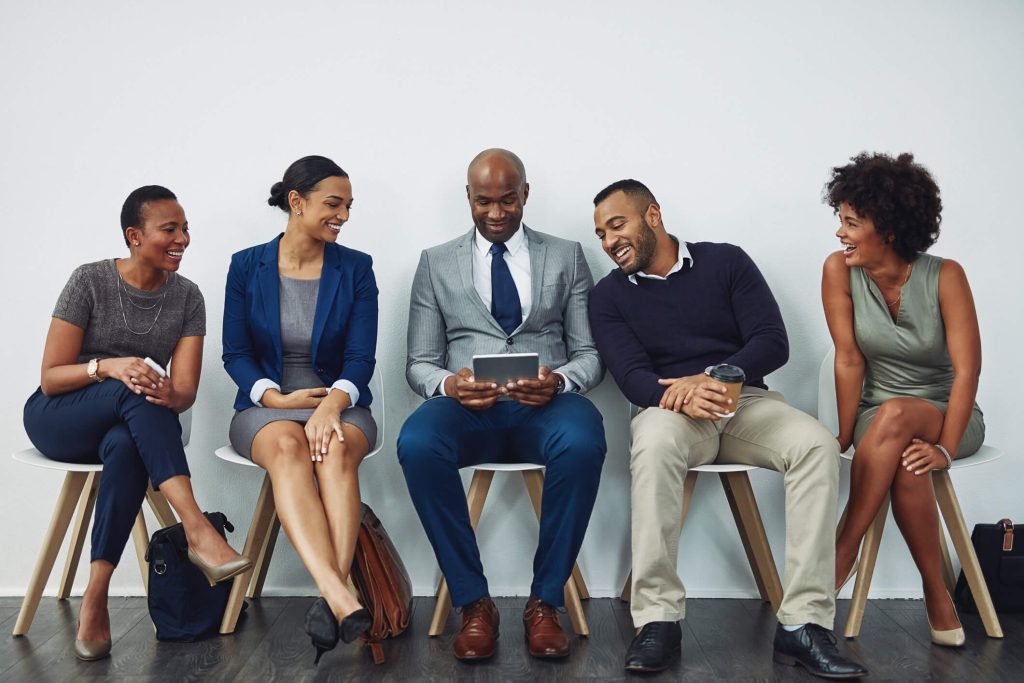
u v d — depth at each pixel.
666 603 2.16
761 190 2.75
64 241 2.76
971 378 2.29
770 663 2.16
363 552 2.30
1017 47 2.73
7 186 2.75
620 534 2.75
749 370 2.38
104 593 2.24
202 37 2.76
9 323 2.75
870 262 2.35
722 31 2.75
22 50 2.75
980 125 2.74
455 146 2.77
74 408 2.30
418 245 2.77
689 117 2.76
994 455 2.41
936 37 2.74
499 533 2.75
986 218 2.74
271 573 2.74
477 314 2.57
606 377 2.76
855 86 2.74
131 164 2.76
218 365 2.77
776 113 2.75
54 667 2.14
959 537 2.35
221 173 2.77
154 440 2.24
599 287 2.58
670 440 2.19
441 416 2.34
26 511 2.76
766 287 2.51
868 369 2.49
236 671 2.11
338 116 2.77
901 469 2.26
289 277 2.52
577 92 2.77
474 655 2.17
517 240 2.63
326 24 2.76
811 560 2.12
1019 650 2.24
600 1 2.76
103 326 2.42
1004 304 2.74
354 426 2.32
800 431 2.19
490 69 2.77
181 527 2.32
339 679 2.06
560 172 2.77
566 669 2.13
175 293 2.49
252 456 2.29
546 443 2.32
